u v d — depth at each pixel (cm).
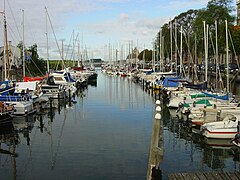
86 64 10638
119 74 10362
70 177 1538
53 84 4600
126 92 5481
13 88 3234
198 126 2445
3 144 2147
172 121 2847
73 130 2531
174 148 2000
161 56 6875
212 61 6325
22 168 1677
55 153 1920
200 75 5634
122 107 3762
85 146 2058
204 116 2405
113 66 12600
